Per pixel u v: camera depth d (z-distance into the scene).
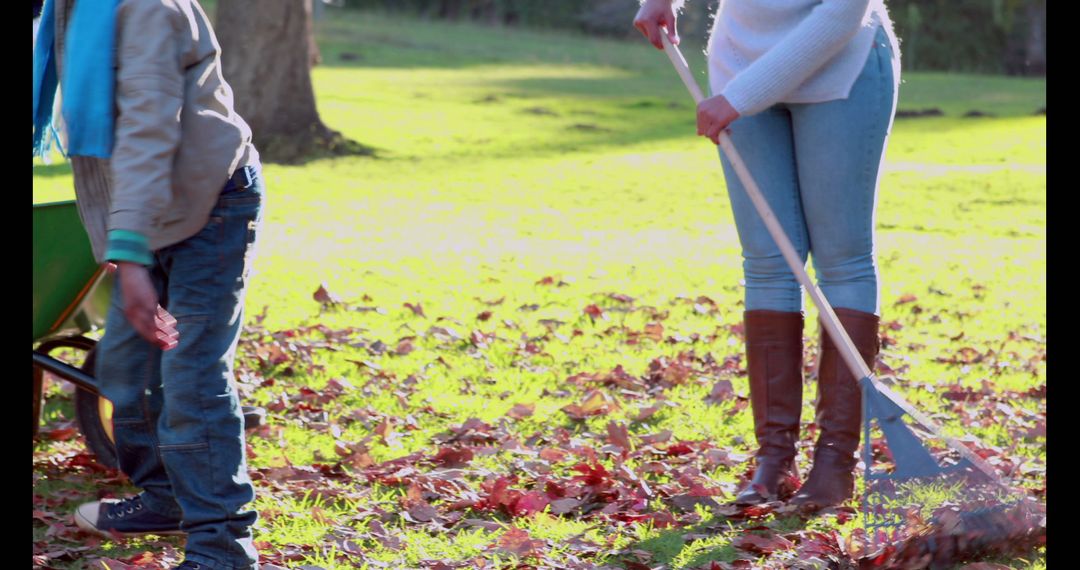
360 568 3.36
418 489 3.94
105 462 4.15
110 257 2.78
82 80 2.88
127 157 2.80
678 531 3.68
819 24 3.62
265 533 3.56
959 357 6.53
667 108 24.56
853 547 3.44
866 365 3.87
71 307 4.13
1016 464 4.40
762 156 3.91
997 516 3.44
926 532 3.38
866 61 3.81
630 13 43.53
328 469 4.21
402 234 10.98
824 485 3.84
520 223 12.02
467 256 9.59
